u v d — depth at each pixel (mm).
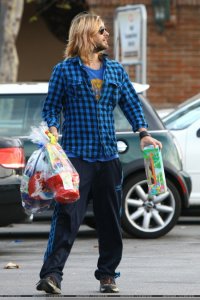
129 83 17312
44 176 16531
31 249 25000
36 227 31688
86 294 17047
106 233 17094
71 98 16859
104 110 16922
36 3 56562
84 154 16781
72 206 16625
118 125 26766
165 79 48688
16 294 17109
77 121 16859
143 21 39344
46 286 16438
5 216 23062
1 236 28703
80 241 26906
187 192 27312
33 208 17047
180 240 26516
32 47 59219
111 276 17203
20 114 26609
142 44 39406
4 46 43156
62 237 16578
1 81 43094
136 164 26625
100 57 17125
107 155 16875
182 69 48656
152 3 48344
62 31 57812
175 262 21812
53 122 16844
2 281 18891
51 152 16469
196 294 17188
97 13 48125
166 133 27031
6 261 22406
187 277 19375
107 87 16906
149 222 26844
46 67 59312
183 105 31219
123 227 26828
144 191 26969
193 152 29844
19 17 43562
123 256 22953
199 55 48625
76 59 16906
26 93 26719
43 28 58844
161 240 26500
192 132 29984
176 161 26984
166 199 27062
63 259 16609
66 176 16344
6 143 23141
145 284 18391
